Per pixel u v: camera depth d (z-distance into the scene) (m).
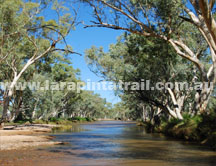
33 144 14.04
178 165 7.84
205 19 9.88
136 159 9.11
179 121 21.84
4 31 25.11
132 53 24.27
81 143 15.32
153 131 29.47
